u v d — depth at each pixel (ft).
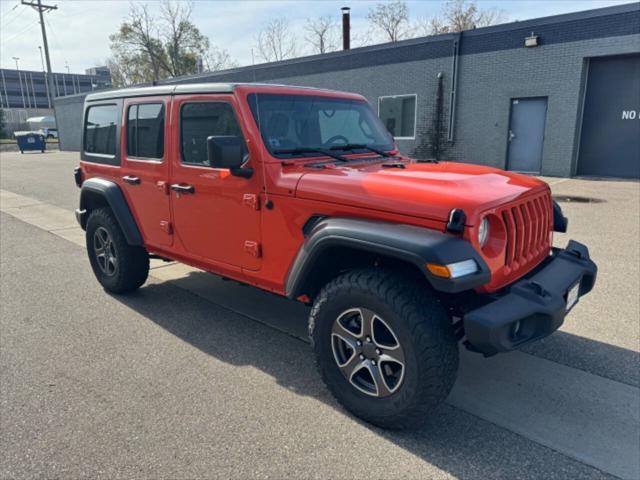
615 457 8.29
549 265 10.16
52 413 9.59
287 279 10.21
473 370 11.17
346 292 8.87
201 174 11.83
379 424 9.00
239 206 11.07
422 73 54.24
